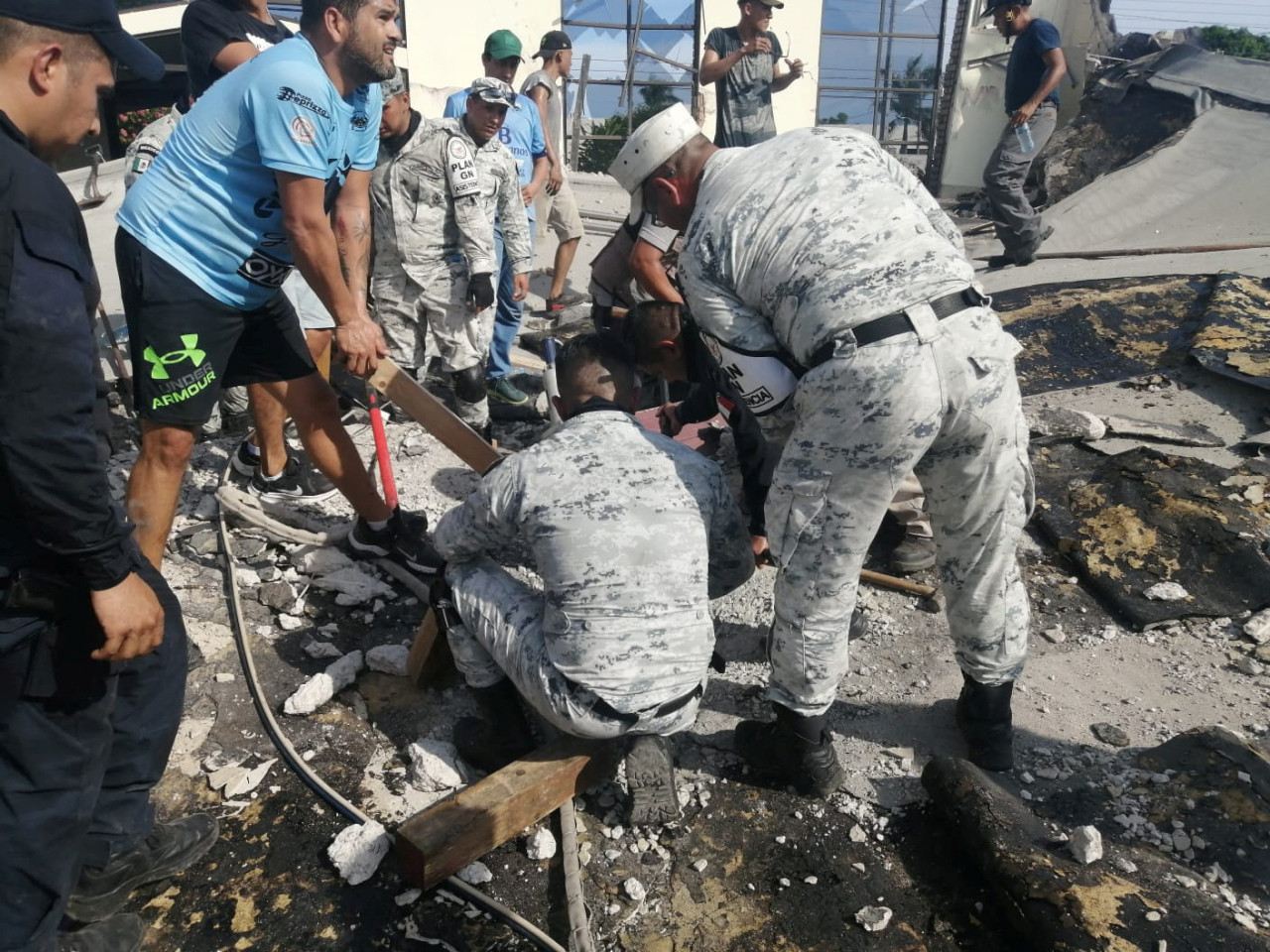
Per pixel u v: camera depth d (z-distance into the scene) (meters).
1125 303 5.60
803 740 2.58
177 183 2.71
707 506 2.55
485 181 4.24
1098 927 2.10
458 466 4.45
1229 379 4.67
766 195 2.31
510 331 5.11
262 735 2.90
